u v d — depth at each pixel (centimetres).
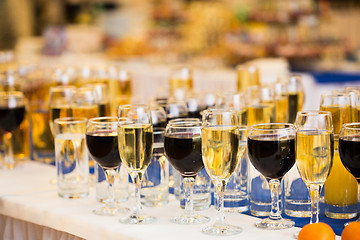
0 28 1470
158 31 952
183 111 278
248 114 287
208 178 235
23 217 252
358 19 1047
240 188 232
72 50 1009
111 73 375
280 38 862
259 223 212
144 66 856
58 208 244
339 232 205
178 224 218
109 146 231
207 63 790
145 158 219
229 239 200
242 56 814
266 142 202
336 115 240
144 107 218
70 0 1400
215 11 910
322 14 902
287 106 306
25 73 439
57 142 260
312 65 826
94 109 295
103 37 1059
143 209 238
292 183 223
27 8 1465
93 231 222
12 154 321
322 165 196
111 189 239
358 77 763
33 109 333
